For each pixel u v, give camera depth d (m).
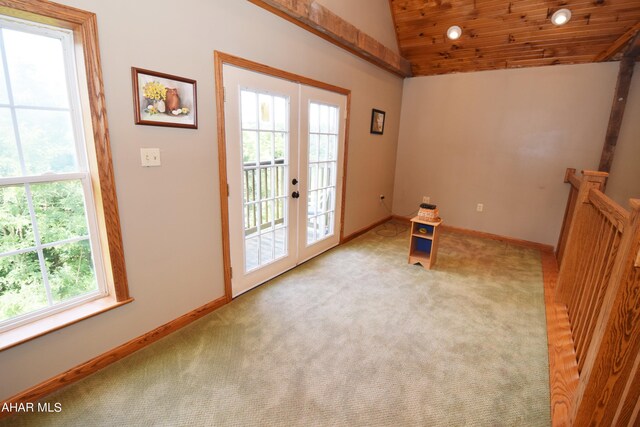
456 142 4.45
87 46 1.48
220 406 1.54
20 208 1.48
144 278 1.91
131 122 1.71
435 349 2.01
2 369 1.43
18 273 1.52
